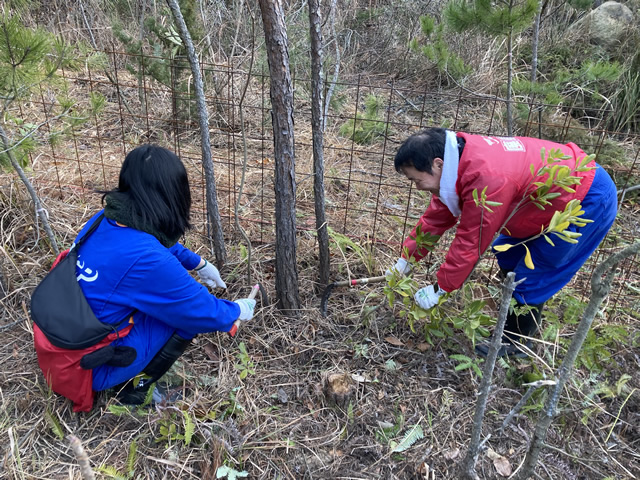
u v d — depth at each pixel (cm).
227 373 239
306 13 655
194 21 438
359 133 454
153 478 192
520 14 299
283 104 219
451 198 213
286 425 216
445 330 252
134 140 439
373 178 427
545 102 358
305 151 453
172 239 206
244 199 380
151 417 211
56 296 187
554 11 623
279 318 272
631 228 378
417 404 230
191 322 206
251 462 200
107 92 505
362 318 273
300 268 312
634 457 214
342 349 257
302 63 611
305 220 359
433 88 620
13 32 211
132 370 204
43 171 380
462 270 219
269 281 298
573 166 213
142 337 204
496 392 232
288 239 253
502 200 200
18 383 226
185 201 200
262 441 206
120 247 189
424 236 249
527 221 224
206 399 224
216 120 468
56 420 209
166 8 557
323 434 214
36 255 300
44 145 407
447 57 364
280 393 232
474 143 204
